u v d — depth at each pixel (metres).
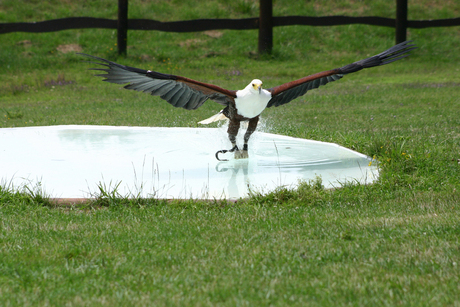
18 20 41.12
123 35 35.75
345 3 45.75
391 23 36.75
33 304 5.04
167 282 5.54
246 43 40.06
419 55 39.22
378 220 7.64
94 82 30.92
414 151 11.87
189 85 10.41
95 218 8.05
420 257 6.11
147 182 10.12
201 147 13.50
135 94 27.44
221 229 7.42
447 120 17.83
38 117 19.92
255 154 12.73
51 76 31.50
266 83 30.62
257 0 46.16
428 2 46.12
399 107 21.83
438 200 8.64
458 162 11.27
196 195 9.30
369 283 5.40
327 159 12.11
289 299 5.08
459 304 4.84
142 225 7.69
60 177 10.41
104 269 5.91
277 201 8.96
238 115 11.42
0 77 31.39
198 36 41.19
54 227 7.56
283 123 18.28
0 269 5.91
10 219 7.93
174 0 46.09
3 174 10.62
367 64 11.46
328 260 6.17
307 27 42.38
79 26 35.09
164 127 16.44
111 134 15.35
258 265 6.01
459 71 34.66
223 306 4.96
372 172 10.72
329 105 23.31
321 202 8.85
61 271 5.84
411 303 4.91
